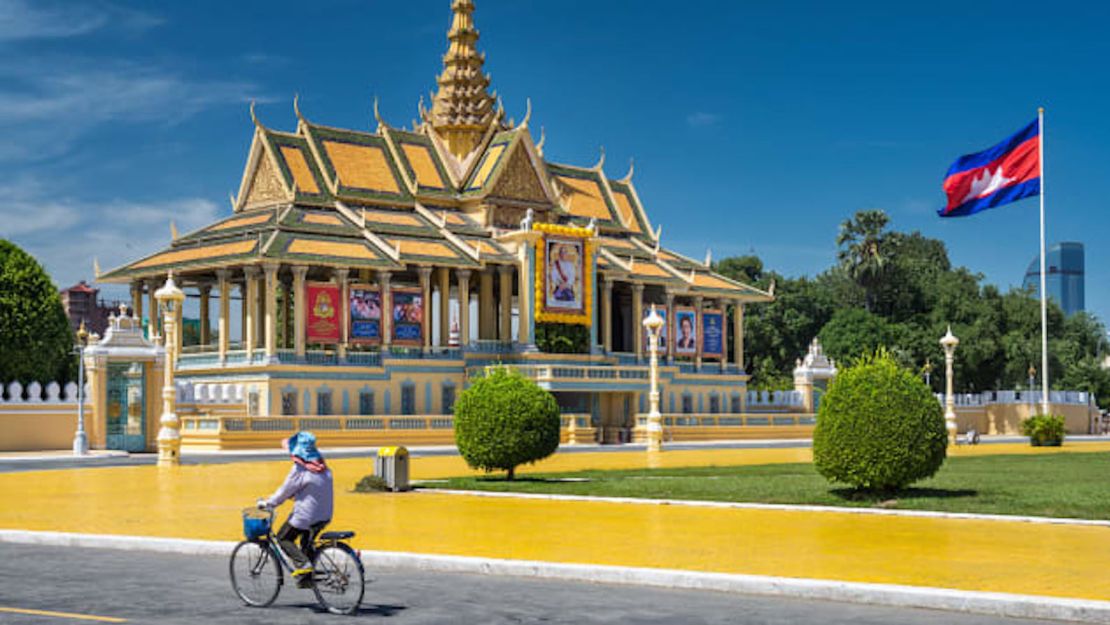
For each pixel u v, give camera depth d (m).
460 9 101.25
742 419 91.38
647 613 16.41
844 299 152.50
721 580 18.25
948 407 71.75
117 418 61.75
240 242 81.38
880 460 29.94
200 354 82.38
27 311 68.12
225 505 30.61
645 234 111.12
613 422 87.88
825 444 30.69
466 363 86.19
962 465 45.97
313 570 16.56
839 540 22.88
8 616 15.95
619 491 33.09
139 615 16.11
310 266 83.56
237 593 17.08
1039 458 52.50
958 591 16.81
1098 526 24.91
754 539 23.08
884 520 26.25
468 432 37.78
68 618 15.83
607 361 93.50
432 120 101.06
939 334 130.50
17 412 59.59
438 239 89.75
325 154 90.06
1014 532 24.02
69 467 47.38
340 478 40.31
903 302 143.88
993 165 69.31
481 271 91.25
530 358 87.38
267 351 77.12
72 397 61.38
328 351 80.81
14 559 21.66
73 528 25.48
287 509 29.86
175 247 87.62
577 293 91.00
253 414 77.06
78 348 59.25
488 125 99.94
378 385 81.25
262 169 89.25
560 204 100.50
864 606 17.02
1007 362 132.50
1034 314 141.88
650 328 63.81
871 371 30.50
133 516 27.91
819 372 101.56
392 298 83.19
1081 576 18.59
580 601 17.31
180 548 22.56
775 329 137.25
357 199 89.75
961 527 24.94
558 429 38.38
